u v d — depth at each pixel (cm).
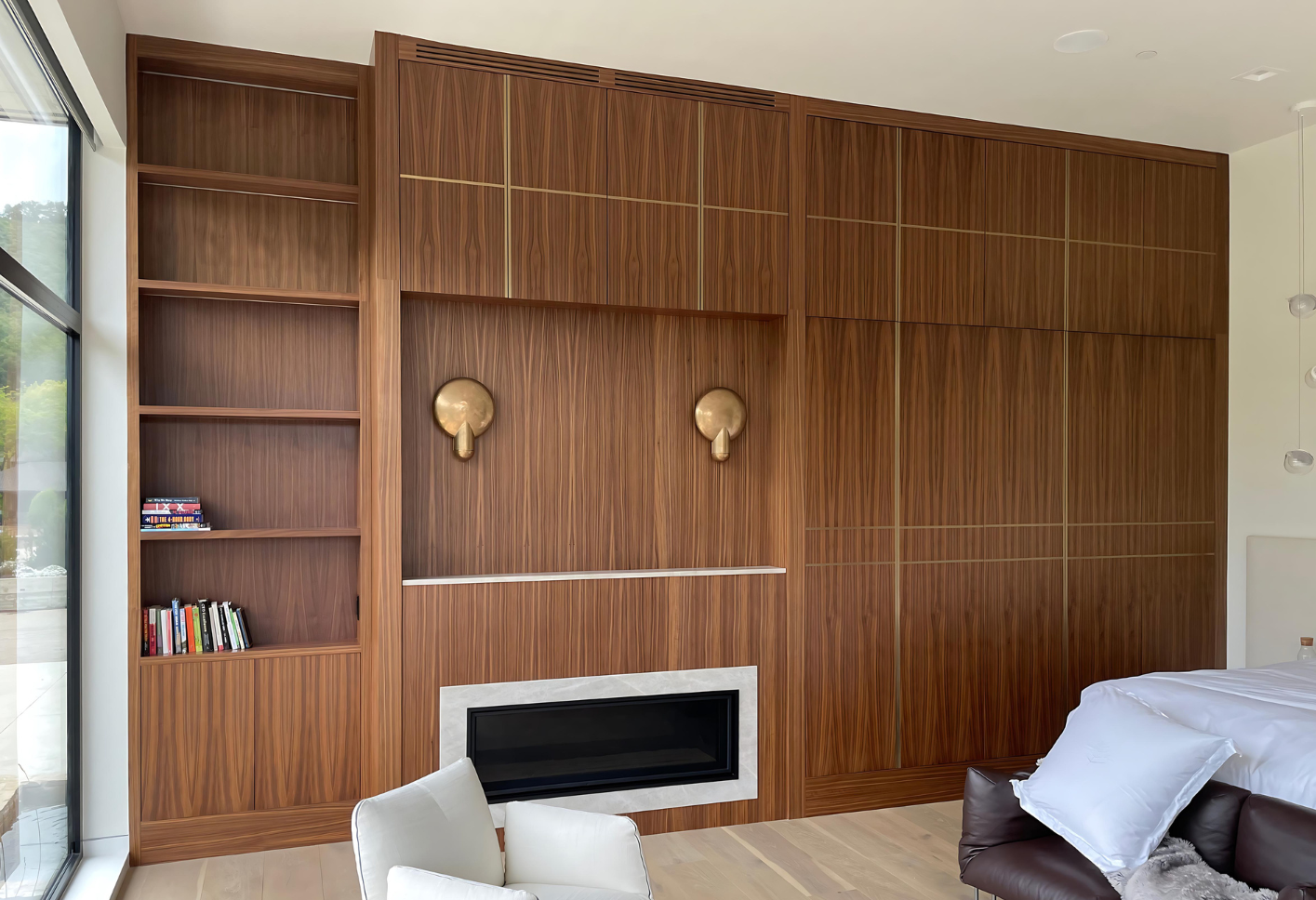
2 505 257
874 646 430
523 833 251
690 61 387
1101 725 288
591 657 387
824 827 402
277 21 351
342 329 404
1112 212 473
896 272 434
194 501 370
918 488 439
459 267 372
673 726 400
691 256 403
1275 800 257
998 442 453
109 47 325
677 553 429
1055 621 461
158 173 360
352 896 326
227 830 365
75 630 345
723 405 425
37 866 293
